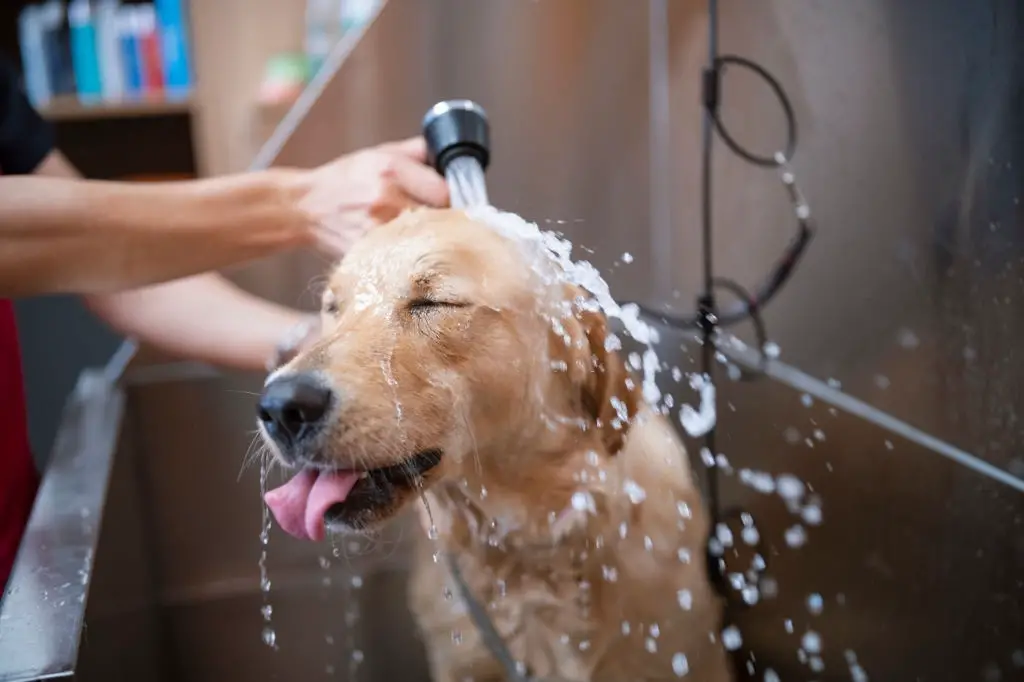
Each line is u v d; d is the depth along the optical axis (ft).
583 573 3.32
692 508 3.52
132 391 4.67
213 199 3.38
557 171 4.70
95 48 9.04
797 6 3.77
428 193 3.38
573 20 4.61
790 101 3.92
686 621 3.31
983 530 2.98
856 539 3.59
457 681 3.62
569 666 3.38
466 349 2.85
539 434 3.10
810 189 3.88
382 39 4.70
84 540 2.98
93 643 2.61
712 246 4.57
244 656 3.92
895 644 3.33
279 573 4.45
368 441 2.65
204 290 4.68
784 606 3.53
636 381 3.55
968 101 2.96
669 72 4.69
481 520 3.30
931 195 3.19
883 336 3.53
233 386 4.73
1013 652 2.84
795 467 3.95
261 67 9.29
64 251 3.14
